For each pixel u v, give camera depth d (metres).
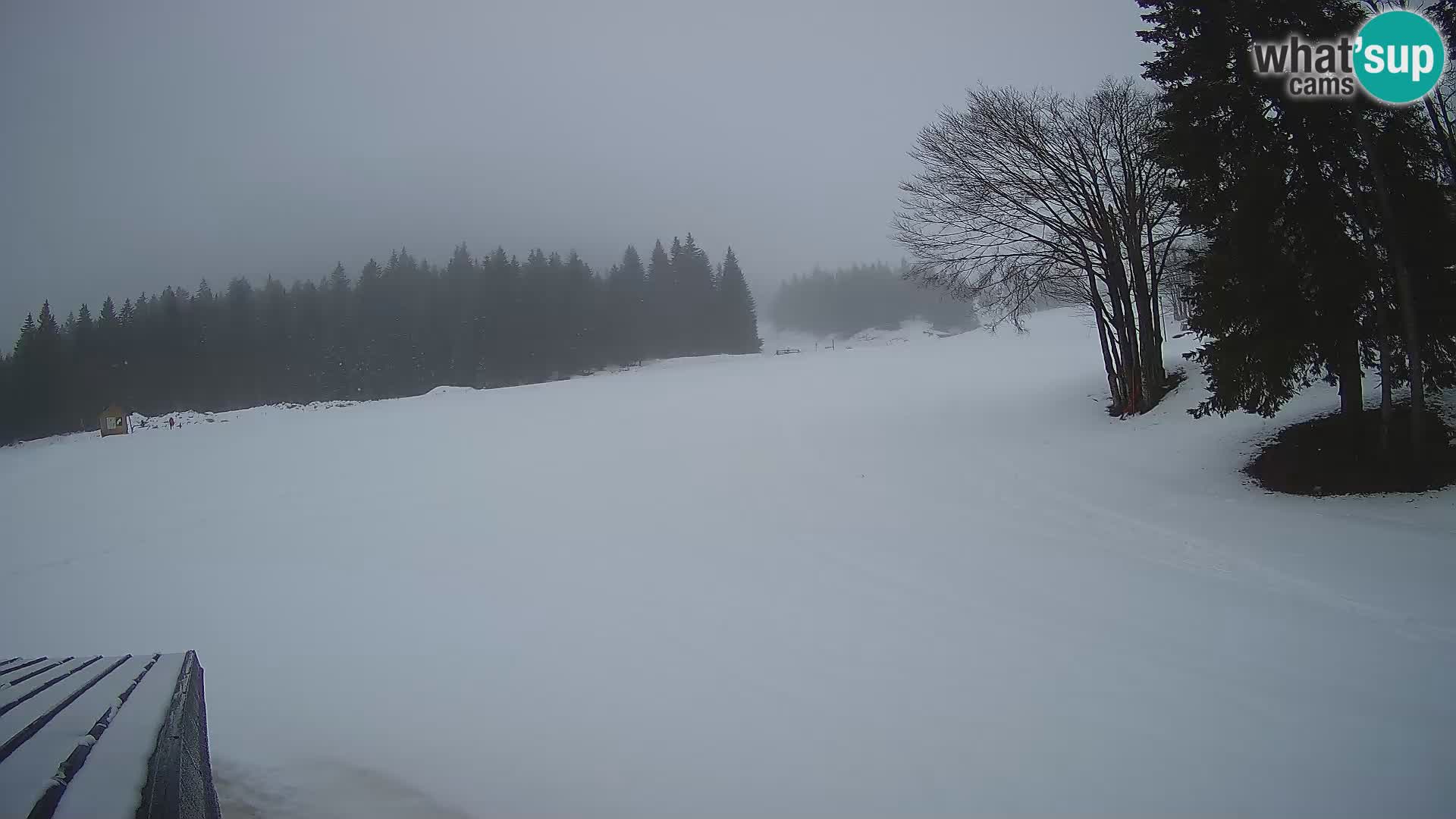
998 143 18.02
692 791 4.29
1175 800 3.96
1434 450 10.30
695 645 6.88
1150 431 15.41
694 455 19.17
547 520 13.48
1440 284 10.17
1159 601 7.28
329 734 5.34
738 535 11.38
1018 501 12.18
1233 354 10.96
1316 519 9.38
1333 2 10.44
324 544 12.90
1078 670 5.79
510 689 6.09
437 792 4.43
